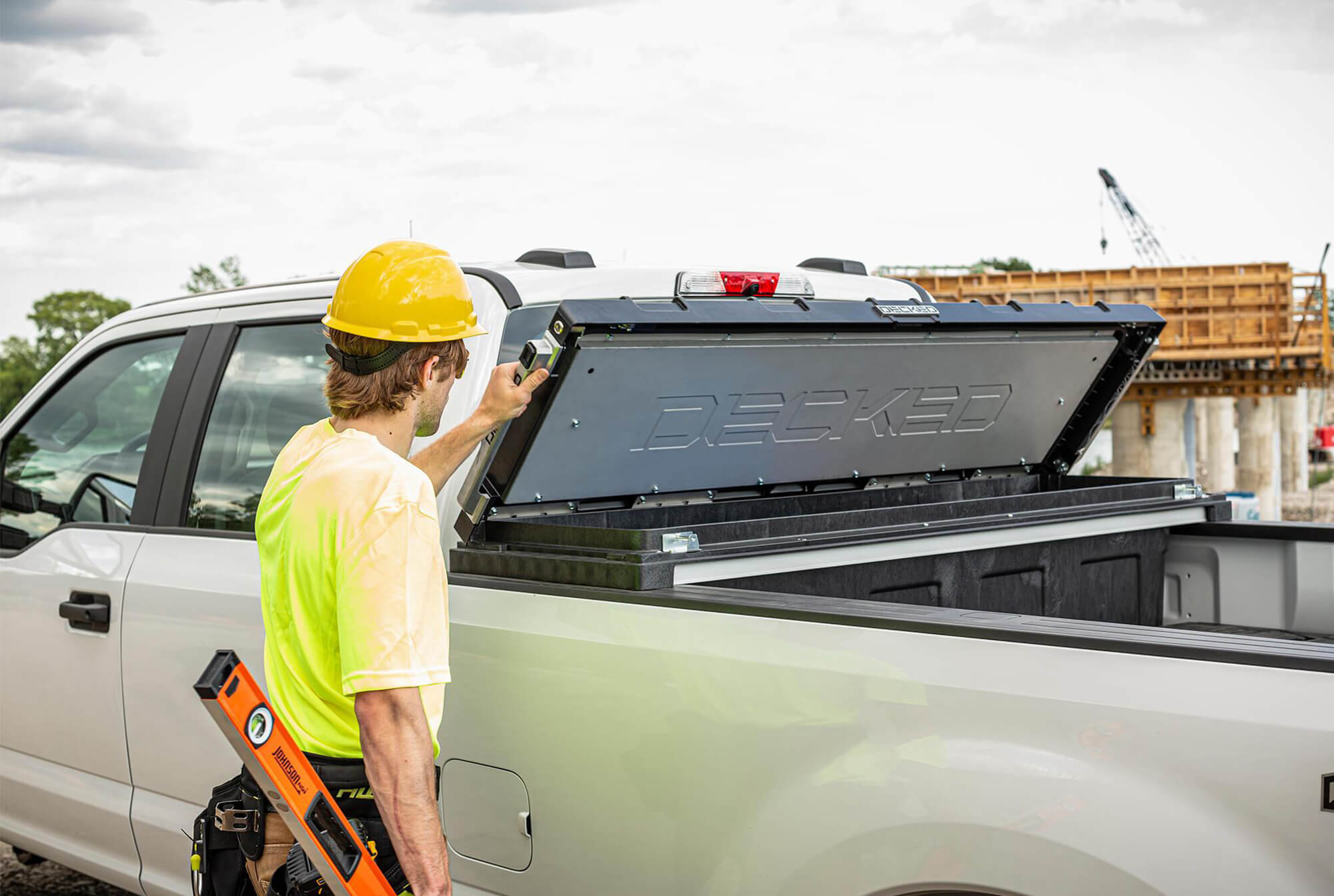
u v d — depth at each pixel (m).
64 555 3.48
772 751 2.05
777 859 2.05
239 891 2.12
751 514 3.16
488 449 2.49
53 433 3.75
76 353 3.79
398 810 1.82
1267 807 1.66
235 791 2.09
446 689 2.53
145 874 3.35
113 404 3.63
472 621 2.48
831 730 1.99
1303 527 3.33
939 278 24.12
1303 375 23.11
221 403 3.31
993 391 3.45
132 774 3.30
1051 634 1.84
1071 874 1.78
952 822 1.87
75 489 3.63
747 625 2.11
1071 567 3.33
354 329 1.96
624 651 2.23
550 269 3.07
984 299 23.92
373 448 1.95
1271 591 3.40
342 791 1.99
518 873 2.45
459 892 2.57
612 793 2.27
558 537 2.45
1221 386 23.80
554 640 2.34
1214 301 23.14
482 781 2.49
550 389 2.47
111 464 3.55
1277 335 22.86
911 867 1.92
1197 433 30.55
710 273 3.15
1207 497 3.62
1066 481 3.89
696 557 2.35
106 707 3.33
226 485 3.22
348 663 1.82
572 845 2.35
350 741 2.00
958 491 3.67
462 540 2.60
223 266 96.56
